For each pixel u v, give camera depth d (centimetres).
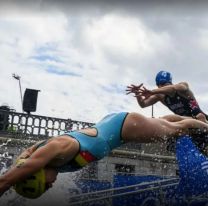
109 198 557
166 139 401
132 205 577
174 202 566
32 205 431
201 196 547
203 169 539
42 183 328
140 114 389
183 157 541
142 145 1684
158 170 1560
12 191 399
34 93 1773
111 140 378
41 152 325
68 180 499
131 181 589
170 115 420
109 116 400
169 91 671
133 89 657
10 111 1700
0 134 1623
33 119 1720
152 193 578
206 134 423
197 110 699
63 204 469
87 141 359
